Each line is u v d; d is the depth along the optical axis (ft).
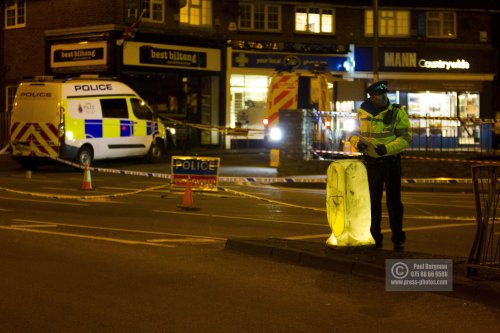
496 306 39.42
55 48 174.19
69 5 172.65
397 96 192.95
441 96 195.52
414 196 101.55
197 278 45.03
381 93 50.93
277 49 183.52
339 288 42.83
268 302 39.68
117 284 43.16
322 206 83.51
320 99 141.28
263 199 88.89
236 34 181.06
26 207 77.05
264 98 185.37
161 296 40.55
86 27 169.37
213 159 86.84
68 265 48.08
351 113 119.44
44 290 41.42
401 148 50.65
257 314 37.29
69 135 123.44
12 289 41.55
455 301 40.34
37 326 34.68
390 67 191.52
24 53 181.06
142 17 170.19
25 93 124.67
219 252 53.21
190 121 177.78
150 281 44.04
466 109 197.16
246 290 42.22
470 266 43.21
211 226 66.39
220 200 87.56
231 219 71.26
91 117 127.54
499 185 47.14
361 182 49.62
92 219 69.10
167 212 75.36
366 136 51.34
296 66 185.37
